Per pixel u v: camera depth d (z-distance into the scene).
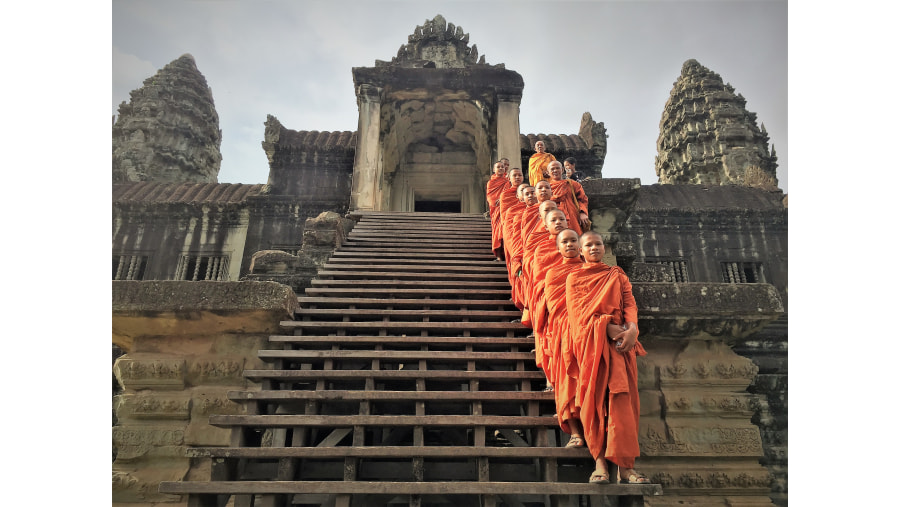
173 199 16.84
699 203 17.47
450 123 17.28
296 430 4.44
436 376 4.95
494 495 3.87
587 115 19.33
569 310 4.24
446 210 20.03
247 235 16.33
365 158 13.92
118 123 25.12
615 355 3.96
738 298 5.65
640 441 5.53
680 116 25.38
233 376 5.65
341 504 3.87
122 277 15.82
